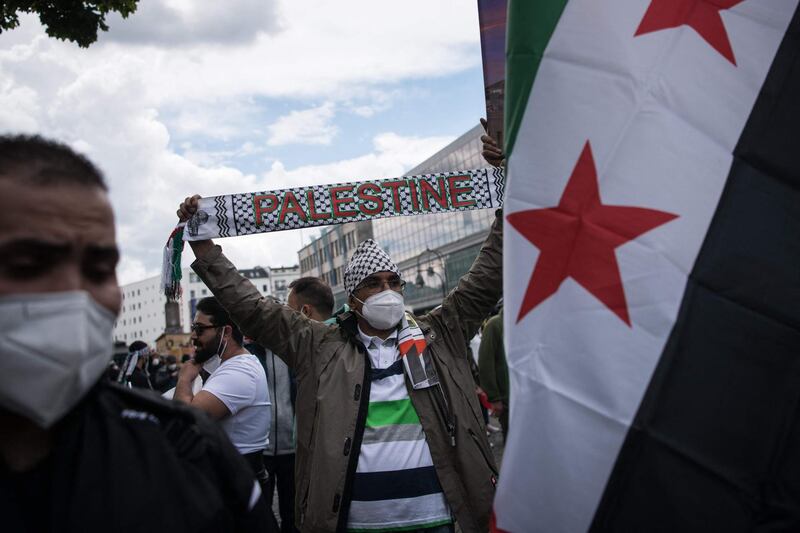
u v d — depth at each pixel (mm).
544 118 1671
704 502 1474
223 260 3027
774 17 1734
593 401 1514
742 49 1708
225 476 1239
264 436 3613
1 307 987
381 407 2799
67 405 1033
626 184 1613
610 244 1584
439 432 2744
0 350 982
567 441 1503
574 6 1701
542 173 1650
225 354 3664
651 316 1546
